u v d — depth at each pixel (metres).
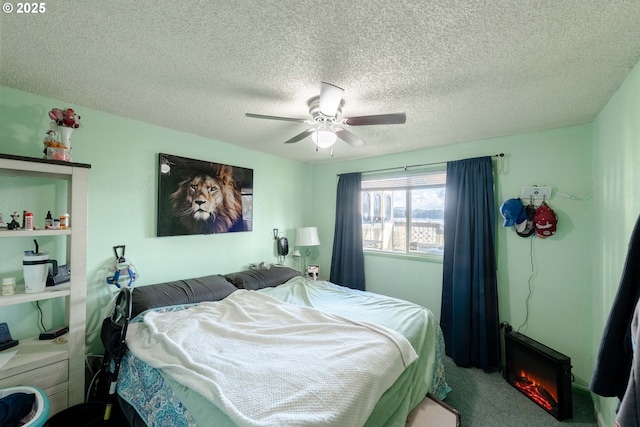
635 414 0.81
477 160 2.67
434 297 3.03
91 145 2.02
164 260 2.45
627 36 1.15
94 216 2.04
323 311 2.10
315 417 1.00
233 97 1.82
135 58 1.38
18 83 1.63
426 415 1.57
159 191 2.38
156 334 1.59
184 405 1.15
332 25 1.11
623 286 0.99
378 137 2.68
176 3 1.00
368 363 1.34
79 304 1.64
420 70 1.46
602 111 1.93
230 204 2.96
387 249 3.49
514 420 1.87
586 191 2.23
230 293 2.49
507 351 2.38
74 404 1.60
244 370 1.25
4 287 1.46
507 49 1.26
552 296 2.37
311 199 4.11
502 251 2.61
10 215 1.66
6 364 1.41
